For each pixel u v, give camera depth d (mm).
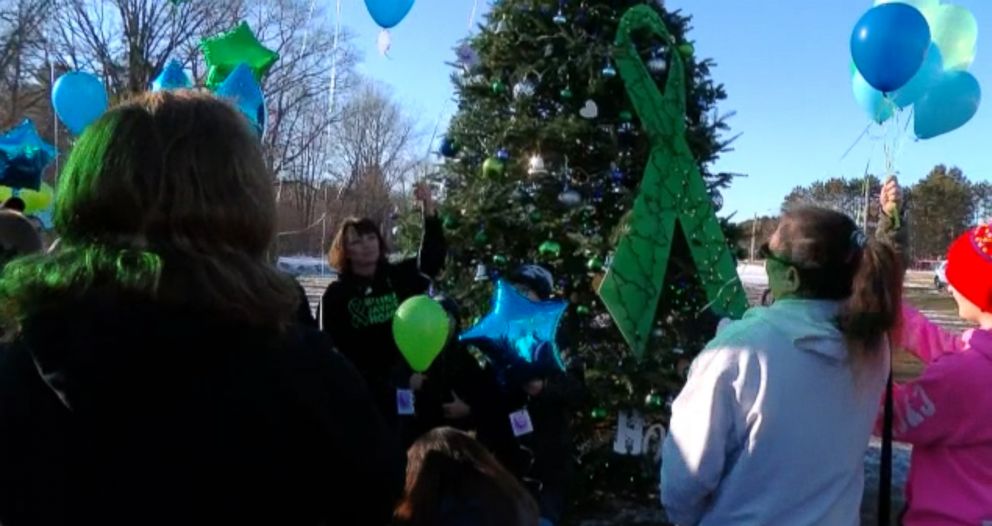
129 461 1065
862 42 3129
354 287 4312
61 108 4633
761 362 1960
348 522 1255
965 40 3404
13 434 1093
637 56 4863
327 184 36250
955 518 2158
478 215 4824
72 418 1074
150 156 1141
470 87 5160
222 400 1087
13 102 23875
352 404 1209
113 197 1124
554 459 3869
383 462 1220
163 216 1126
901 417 2229
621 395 4645
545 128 4699
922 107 3432
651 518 4754
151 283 1056
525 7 4965
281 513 1150
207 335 1072
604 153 4914
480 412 3875
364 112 35500
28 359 1130
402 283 4387
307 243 34969
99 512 1060
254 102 3910
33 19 23438
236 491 1097
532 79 4969
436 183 5312
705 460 1954
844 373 1984
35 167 5492
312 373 1171
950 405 2148
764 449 1937
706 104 5332
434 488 2174
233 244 1174
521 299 3811
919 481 2270
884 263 2031
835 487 1976
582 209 4852
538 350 3674
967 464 2186
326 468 1187
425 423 3863
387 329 4238
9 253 2871
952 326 18656
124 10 23172
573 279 4902
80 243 1143
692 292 5082
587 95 4930
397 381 3943
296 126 32469
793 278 2062
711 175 5262
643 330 4562
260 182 1229
